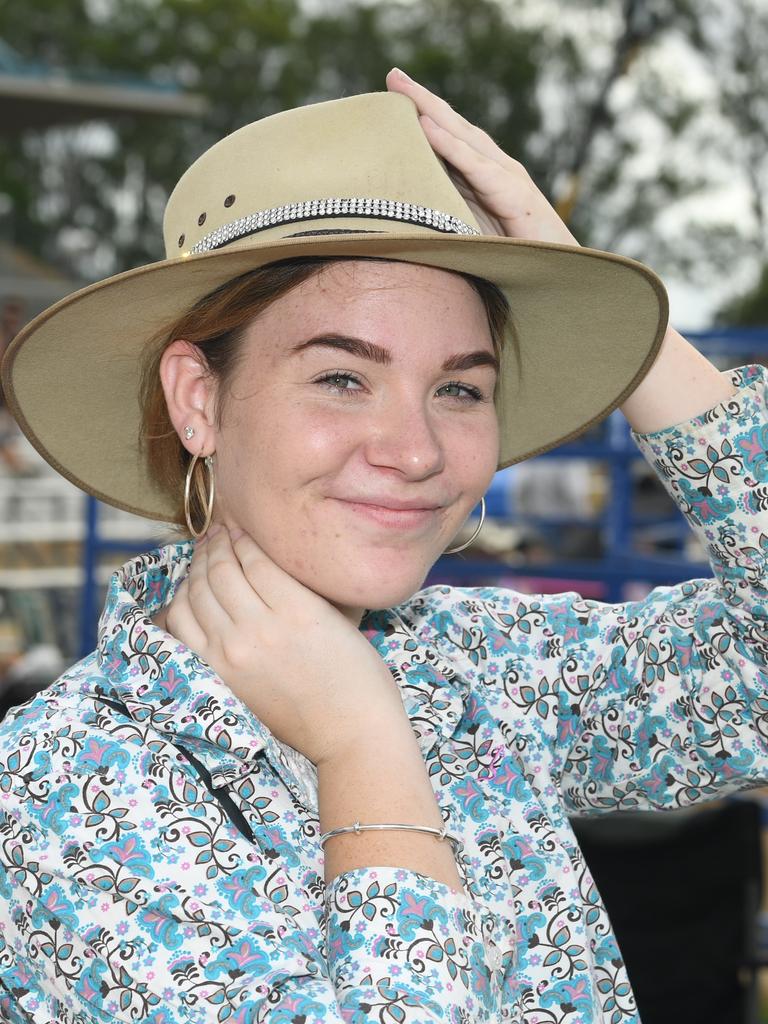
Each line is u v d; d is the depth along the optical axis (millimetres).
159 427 1670
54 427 1741
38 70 7035
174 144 46094
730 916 3146
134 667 1475
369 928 1342
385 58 43812
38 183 46156
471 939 1384
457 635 1875
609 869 3174
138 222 46688
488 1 41031
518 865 1668
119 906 1342
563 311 1751
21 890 1377
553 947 1639
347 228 1490
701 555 7055
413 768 1459
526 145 39656
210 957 1327
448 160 1718
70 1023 1373
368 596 1505
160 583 1670
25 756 1383
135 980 1324
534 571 5082
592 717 1863
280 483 1502
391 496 1490
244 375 1531
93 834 1354
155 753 1399
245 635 1494
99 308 1544
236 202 1541
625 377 1832
